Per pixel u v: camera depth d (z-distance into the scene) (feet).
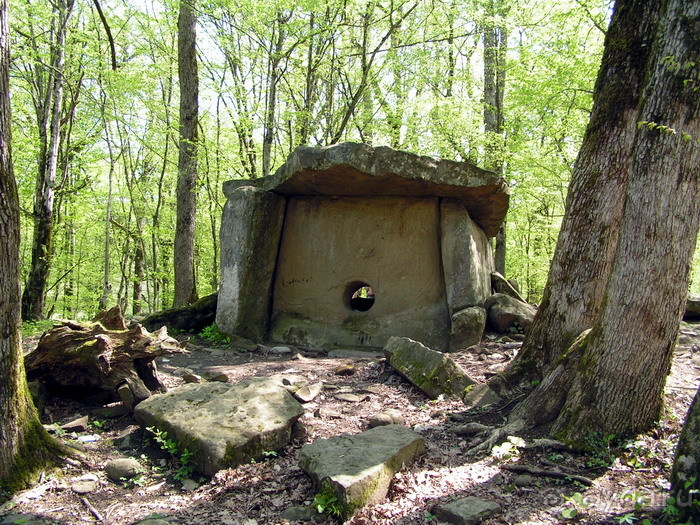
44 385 16.49
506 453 12.88
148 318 28.68
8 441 12.14
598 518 10.36
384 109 50.75
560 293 16.51
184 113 37.04
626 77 15.31
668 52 11.55
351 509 10.77
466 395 17.13
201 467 13.23
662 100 11.64
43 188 43.24
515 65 42.29
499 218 29.04
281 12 42.22
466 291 25.44
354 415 16.88
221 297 27.48
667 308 12.37
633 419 12.86
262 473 13.11
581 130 42.63
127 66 44.88
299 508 11.29
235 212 27.48
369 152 23.39
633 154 12.28
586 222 16.02
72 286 66.74
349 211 27.94
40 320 40.06
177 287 36.91
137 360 17.02
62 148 50.06
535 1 42.09
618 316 12.75
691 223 11.96
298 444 14.69
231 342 26.25
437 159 24.13
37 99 48.21
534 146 47.70
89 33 41.88
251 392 15.65
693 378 17.53
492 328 26.08
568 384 14.26
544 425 14.20
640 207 12.14
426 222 26.84
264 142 45.80
